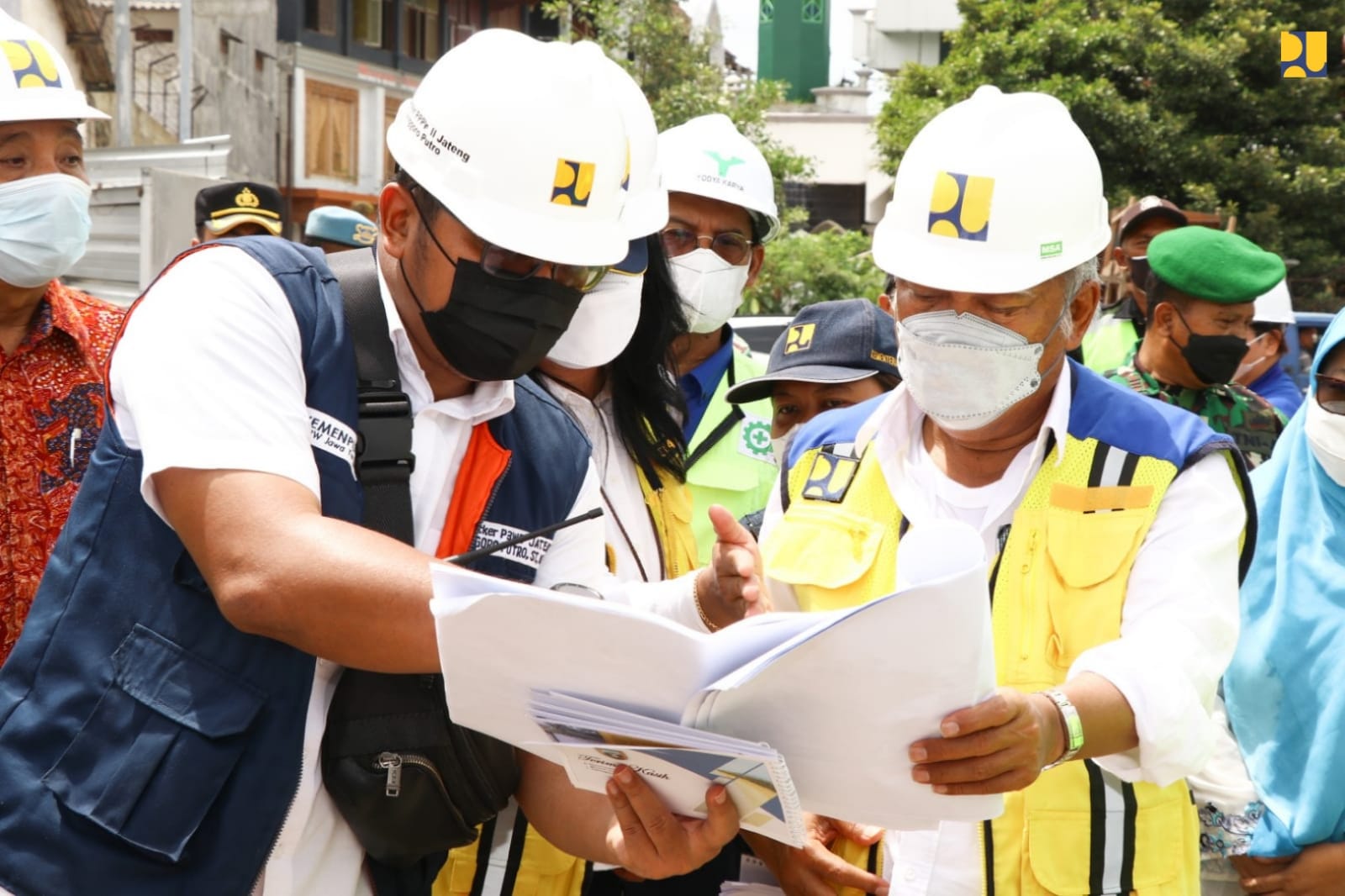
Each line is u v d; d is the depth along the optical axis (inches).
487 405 82.0
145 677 73.2
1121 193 719.1
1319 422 115.2
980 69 764.0
